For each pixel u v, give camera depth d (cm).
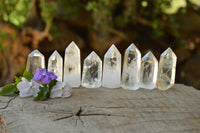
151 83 47
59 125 35
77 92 45
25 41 87
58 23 89
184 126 36
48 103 40
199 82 86
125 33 92
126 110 39
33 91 42
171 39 90
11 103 40
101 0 88
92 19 89
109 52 47
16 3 84
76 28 91
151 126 35
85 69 47
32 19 88
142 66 47
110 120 36
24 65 86
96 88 47
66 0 88
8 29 86
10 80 83
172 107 40
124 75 46
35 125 34
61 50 90
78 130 34
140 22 90
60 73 47
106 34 91
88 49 92
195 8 87
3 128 35
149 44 92
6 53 86
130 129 35
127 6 89
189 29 88
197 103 41
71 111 38
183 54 89
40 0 85
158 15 89
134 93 45
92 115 37
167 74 46
